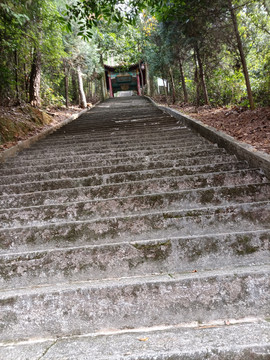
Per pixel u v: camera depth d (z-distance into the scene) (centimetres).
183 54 1159
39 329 186
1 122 772
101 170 461
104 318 187
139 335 170
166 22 977
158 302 188
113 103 2289
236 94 1027
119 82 3797
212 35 865
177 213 283
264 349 135
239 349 135
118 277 236
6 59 924
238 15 822
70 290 190
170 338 157
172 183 374
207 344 143
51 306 188
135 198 328
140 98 2566
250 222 279
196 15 758
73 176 461
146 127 884
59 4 1138
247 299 187
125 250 240
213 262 238
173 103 1495
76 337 179
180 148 546
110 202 327
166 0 631
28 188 413
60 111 1467
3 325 186
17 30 764
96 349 151
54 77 1644
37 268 236
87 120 1238
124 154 544
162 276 217
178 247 240
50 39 1000
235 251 239
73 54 1555
